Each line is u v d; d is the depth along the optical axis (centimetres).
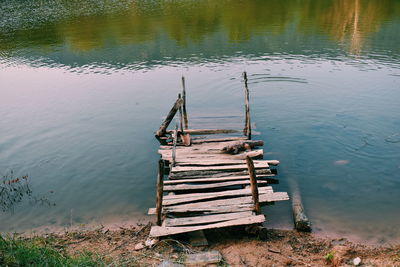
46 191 1267
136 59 2998
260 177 1227
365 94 2009
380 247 912
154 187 1273
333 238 962
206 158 1378
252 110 1912
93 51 3291
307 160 1395
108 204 1179
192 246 923
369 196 1155
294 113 1839
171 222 977
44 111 2008
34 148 1591
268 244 934
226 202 1064
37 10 5619
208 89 2259
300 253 892
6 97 2228
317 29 3744
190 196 1105
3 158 1508
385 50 2883
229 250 902
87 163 1454
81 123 1844
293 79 2341
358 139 1527
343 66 2545
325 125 1680
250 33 3719
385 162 1341
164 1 6178
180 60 2916
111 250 915
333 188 1205
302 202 1135
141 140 1645
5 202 1200
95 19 4762
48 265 747
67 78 2577
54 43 3594
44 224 1080
